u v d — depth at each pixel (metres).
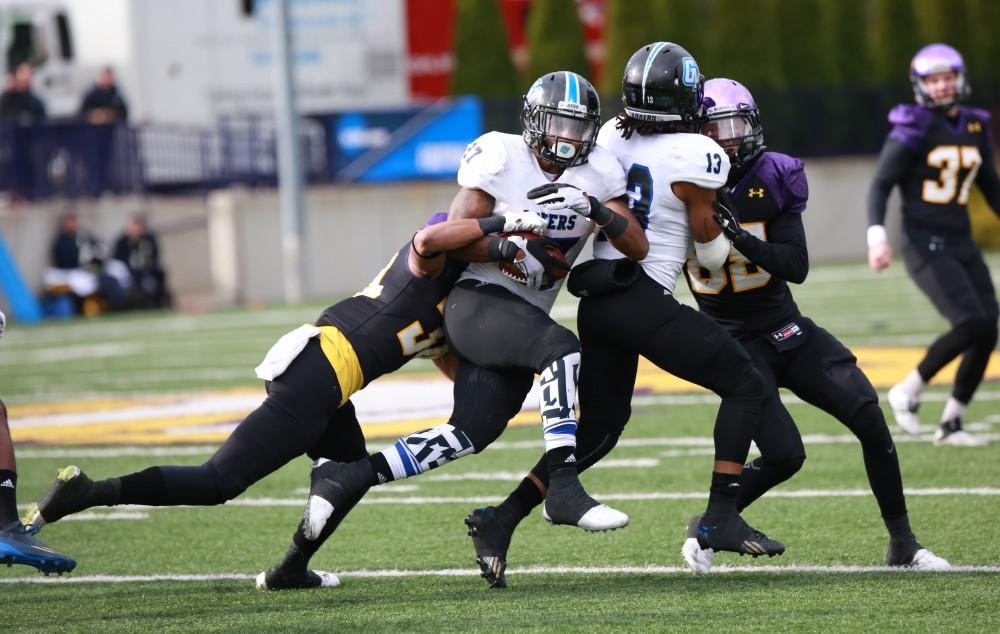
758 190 18.17
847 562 19.00
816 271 73.62
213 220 73.19
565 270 17.20
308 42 76.62
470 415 17.20
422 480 26.28
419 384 38.84
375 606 17.09
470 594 17.66
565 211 17.19
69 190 71.62
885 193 27.61
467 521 17.89
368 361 17.09
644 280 17.45
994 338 27.11
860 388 18.48
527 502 17.94
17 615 17.20
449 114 74.56
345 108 77.56
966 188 27.44
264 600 17.67
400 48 78.50
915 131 27.30
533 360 16.98
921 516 21.59
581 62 83.50
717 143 17.94
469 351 17.28
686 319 17.34
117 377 43.31
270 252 73.38
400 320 17.22
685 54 17.59
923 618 15.75
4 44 74.25
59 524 23.44
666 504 23.33
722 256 17.78
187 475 16.34
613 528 16.67
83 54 74.75
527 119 17.08
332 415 17.73
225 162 74.81
